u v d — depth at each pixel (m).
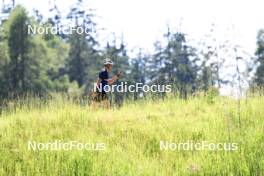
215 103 43.22
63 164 29.45
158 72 184.25
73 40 181.12
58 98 42.59
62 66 182.38
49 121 37.78
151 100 44.53
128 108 43.22
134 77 184.75
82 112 39.44
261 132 33.94
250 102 42.09
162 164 31.14
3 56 157.12
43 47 162.75
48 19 166.75
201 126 36.44
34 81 159.38
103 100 43.34
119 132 36.19
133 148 33.38
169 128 36.50
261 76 150.88
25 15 159.00
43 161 30.11
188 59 178.38
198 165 29.34
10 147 33.06
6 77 155.38
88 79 183.00
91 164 29.44
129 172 28.62
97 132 36.38
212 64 95.38
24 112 40.97
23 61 158.75
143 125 37.22
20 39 158.12
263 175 28.33
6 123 37.56
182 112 41.19
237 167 28.91
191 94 45.75
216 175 28.73
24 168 29.80
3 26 161.25
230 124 36.16
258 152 30.53
